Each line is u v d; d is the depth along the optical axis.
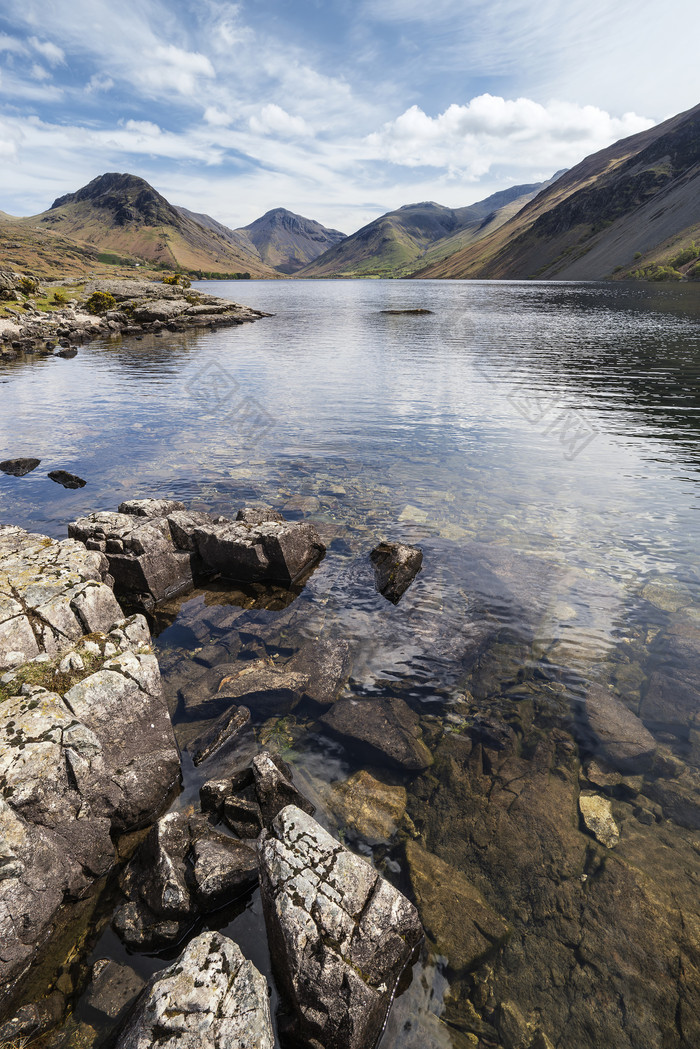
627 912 7.09
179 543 16.95
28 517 20.06
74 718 8.77
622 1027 5.91
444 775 9.41
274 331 93.25
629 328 80.50
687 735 10.08
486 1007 6.18
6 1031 5.86
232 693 11.21
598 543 17.58
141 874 7.67
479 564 16.36
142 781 8.88
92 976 6.51
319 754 9.91
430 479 23.67
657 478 23.23
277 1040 5.85
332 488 22.80
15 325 75.62
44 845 7.36
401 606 14.45
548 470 24.50
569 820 8.47
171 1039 5.37
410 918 6.74
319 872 6.83
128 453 27.89
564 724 10.42
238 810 8.45
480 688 11.48
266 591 15.70
